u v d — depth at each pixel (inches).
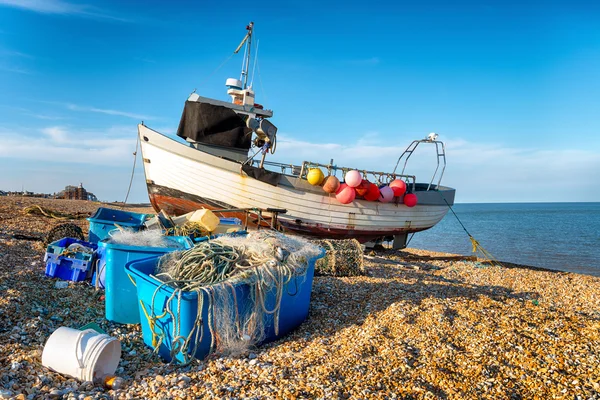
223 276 177.0
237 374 147.3
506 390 141.3
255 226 486.9
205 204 473.4
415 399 132.6
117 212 350.6
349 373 146.9
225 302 163.6
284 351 174.2
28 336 166.4
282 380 140.3
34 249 323.9
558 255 811.4
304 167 483.8
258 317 176.9
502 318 214.1
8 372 134.7
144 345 176.6
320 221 496.4
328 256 331.9
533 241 1096.8
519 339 184.7
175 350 157.8
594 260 746.8
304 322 216.7
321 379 140.6
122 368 153.5
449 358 164.2
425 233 1387.8
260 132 443.5
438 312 217.6
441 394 136.9
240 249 196.5
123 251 198.2
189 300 157.0
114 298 196.2
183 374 146.6
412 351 170.7
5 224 447.2
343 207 502.3
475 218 2635.3
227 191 459.8
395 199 544.4
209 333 162.9
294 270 193.0
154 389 134.7
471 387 141.8
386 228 551.5
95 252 253.8
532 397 138.9
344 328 203.5
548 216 2938.0
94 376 138.5
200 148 463.5
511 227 1713.8
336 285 287.9
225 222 359.6
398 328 197.6
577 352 172.9
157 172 473.1
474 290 291.4
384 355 165.2
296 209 479.5
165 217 303.0
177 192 474.6
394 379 143.7
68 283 242.1
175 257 199.0
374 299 249.6
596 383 146.5
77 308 209.0
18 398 119.3
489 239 1160.8
